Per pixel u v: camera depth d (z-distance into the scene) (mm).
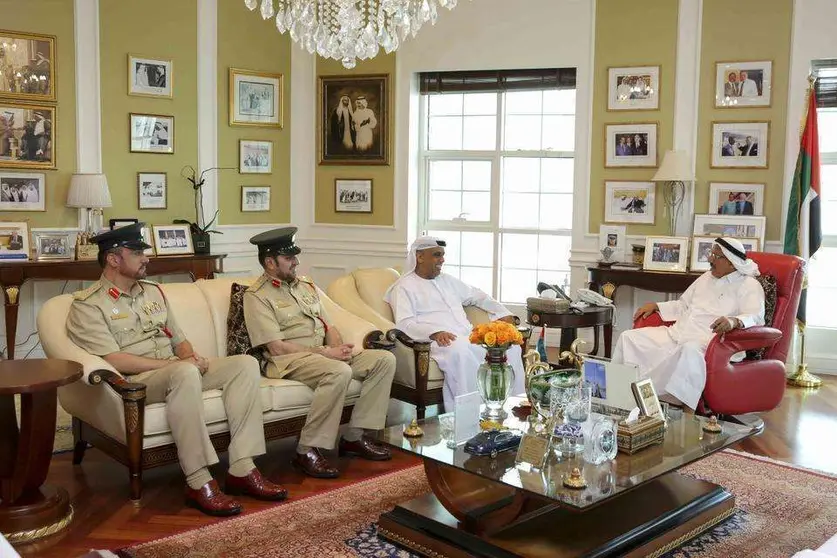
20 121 6098
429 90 7402
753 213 6441
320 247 7707
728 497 3502
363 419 4273
